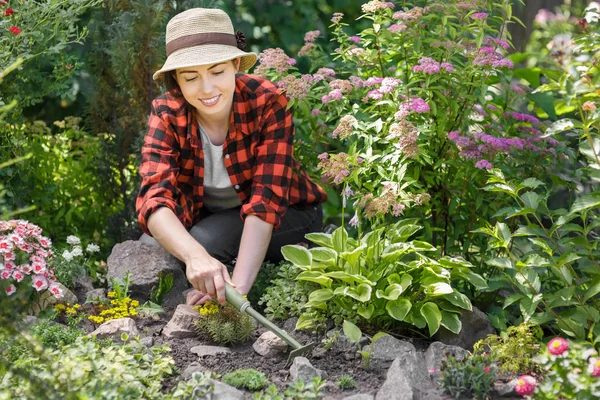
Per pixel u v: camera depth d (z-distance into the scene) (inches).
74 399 85.7
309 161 154.3
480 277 123.5
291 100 134.3
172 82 126.3
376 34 142.8
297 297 125.1
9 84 152.5
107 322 118.7
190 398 97.3
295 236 143.9
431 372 105.7
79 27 186.9
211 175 135.7
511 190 118.5
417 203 120.8
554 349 92.6
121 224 165.2
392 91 133.4
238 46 130.8
